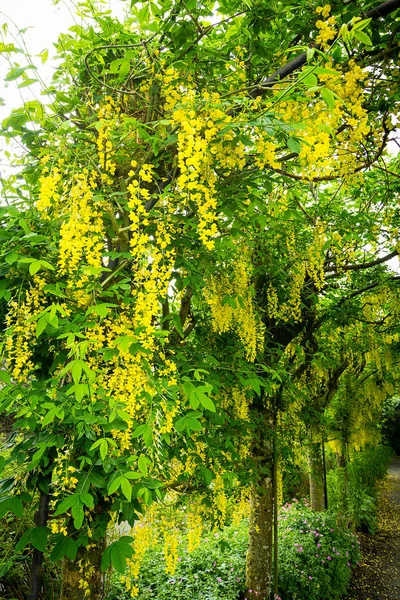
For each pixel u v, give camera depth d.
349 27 2.09
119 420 1.81
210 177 2.08
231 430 3.28
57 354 2.08
